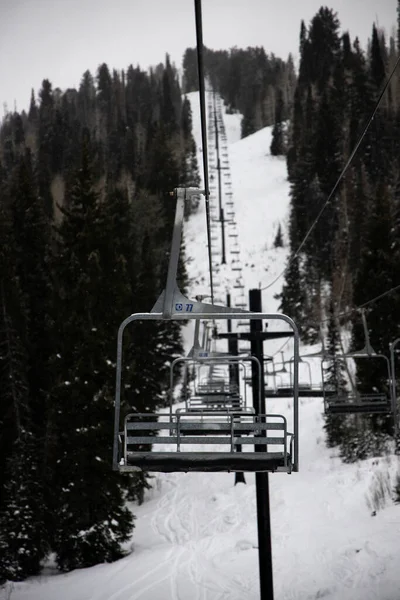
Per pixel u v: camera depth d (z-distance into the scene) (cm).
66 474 3297
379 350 4344
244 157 17962
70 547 3253
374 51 14750
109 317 3600
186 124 18488
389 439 4553
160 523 3856
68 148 14412
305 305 8475
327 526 3172
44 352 4269
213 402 2180
